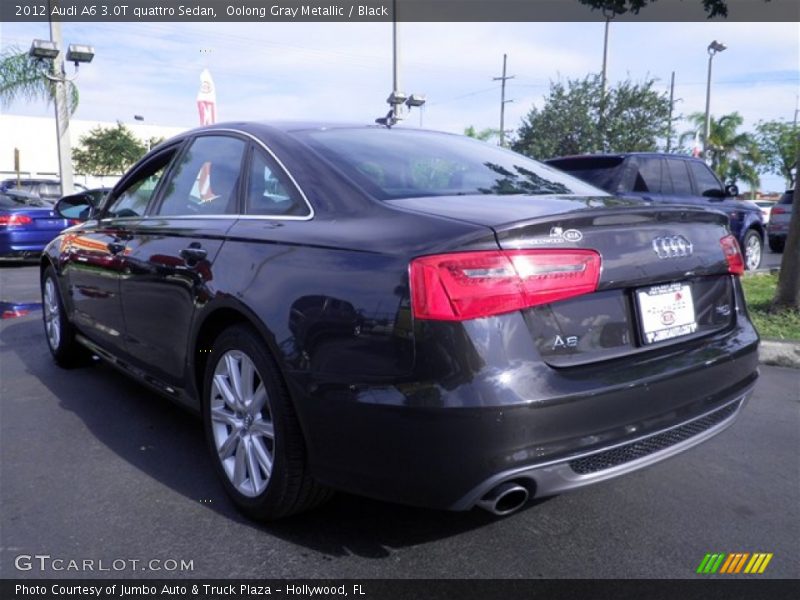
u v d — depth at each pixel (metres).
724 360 2.66
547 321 2.23
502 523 2.82
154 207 3.76
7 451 3.54
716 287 2.85
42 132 43.38
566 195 2.88
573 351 2.28
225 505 2.96
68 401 4.33
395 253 2.22
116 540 2.68
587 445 2.20
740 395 2.78
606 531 2.77
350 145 3.06
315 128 3.25
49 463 3.39
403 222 2.35
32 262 13.33
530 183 3.14
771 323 6.26
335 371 2.28
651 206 2.58
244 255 2.77
